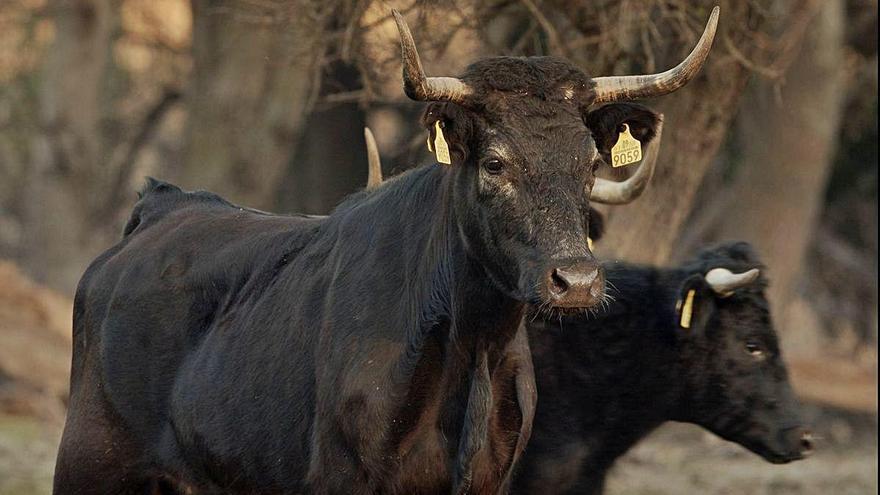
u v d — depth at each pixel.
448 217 11.41
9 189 60.00
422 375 11.43
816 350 44.34
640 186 15.29
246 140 41.12
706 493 26.34
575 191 10.73
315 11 21.19
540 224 10.61
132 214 14.79
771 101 36.22
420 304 11.46
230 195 41.25
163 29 59.00
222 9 24.77
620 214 22.44
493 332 11.45
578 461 15.55
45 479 24.33
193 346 13.00
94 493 13.46
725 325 15.95
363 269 11.81
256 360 12.26
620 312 15.79
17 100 57.50
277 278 12.55
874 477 28.25
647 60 21.14
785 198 36.94
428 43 21.06
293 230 12.91
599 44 20.86
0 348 32.47
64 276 46.34
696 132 22.16
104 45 47.47
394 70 21.28
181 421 12.77
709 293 15.79
